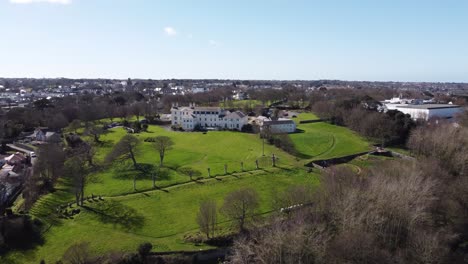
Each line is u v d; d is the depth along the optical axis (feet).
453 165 526.98
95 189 494.59
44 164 524.11
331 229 336.49
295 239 295.69
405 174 418.72
